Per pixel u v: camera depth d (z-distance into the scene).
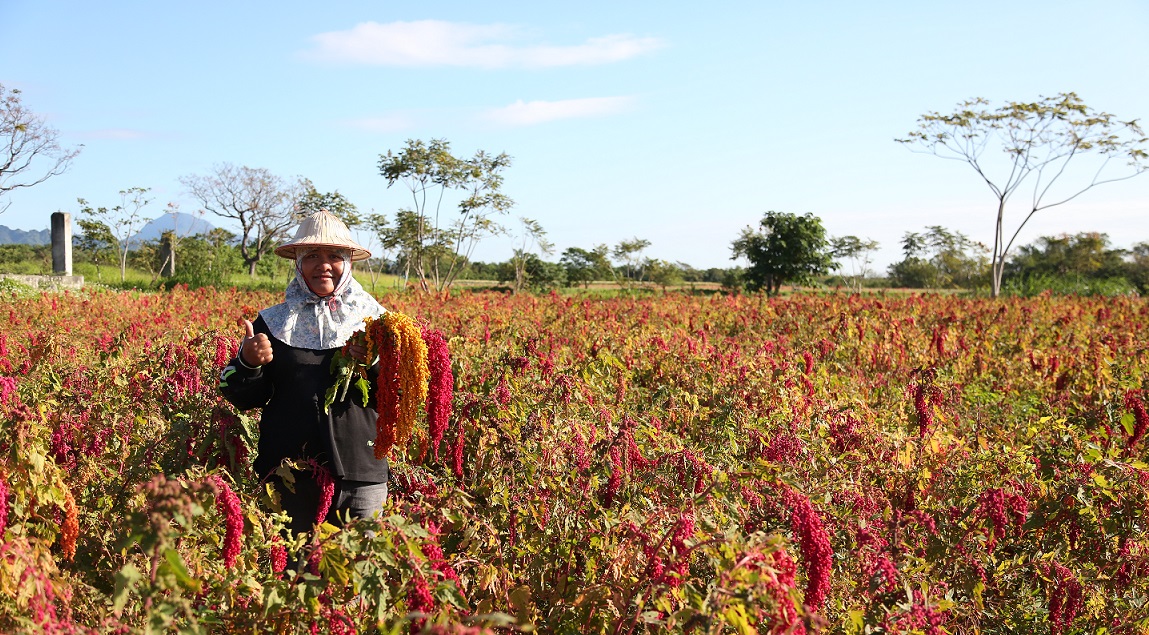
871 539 3.39
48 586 2.42
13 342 7.52
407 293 22.41
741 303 18.75
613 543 3.09
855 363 9.43
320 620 2.47
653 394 6.36
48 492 2.89
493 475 3.97
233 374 3.56
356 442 3.62
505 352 5.68
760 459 4.29
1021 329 12.76
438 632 2.02
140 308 15.28
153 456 3.96
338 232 3.72
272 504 3.29
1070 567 3.90
